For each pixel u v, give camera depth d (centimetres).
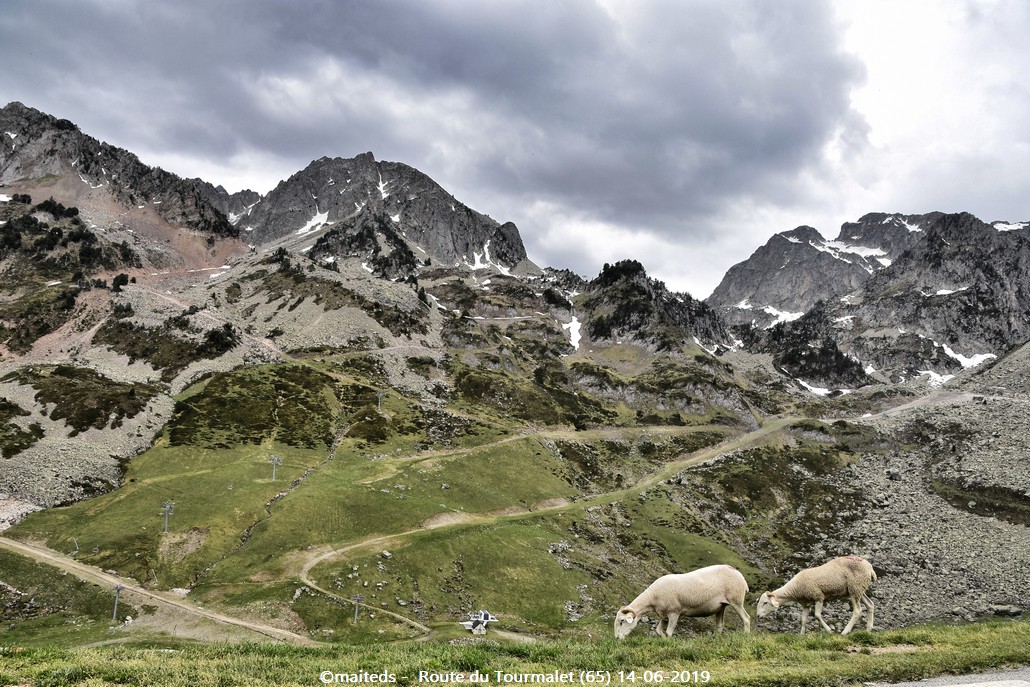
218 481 13900
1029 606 13138
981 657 2192
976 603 13275
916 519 18975
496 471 17675
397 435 18950
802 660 2306
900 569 15388
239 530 12050
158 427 16550
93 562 10400
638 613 3009
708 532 17225
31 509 12088
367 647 2711
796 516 19625
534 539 13688
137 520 11769
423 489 15188
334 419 19250
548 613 11044
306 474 15038
